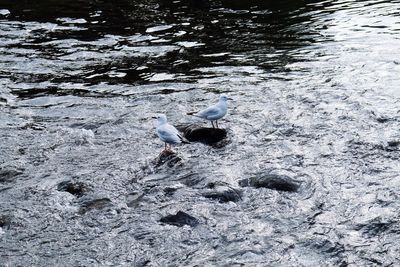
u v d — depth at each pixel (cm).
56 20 2592
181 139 1294
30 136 1509
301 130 1461
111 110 1670
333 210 1102
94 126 1565
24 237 1062
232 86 1811
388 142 1364
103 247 1026
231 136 1449
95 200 1171
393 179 1204
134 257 995
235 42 2259
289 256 972
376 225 1045
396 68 1877
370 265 945
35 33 2416
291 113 1569
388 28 2344
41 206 1160
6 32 2423
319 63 1977
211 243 1019
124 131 1523
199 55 2130
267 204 1129
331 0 2855
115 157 1375
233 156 1345
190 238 1035
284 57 2062
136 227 1077
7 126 1573
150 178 1263
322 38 2261
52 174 1299
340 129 1452
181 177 1252
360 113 1537
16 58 2127
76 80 1922
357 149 1343
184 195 1171
